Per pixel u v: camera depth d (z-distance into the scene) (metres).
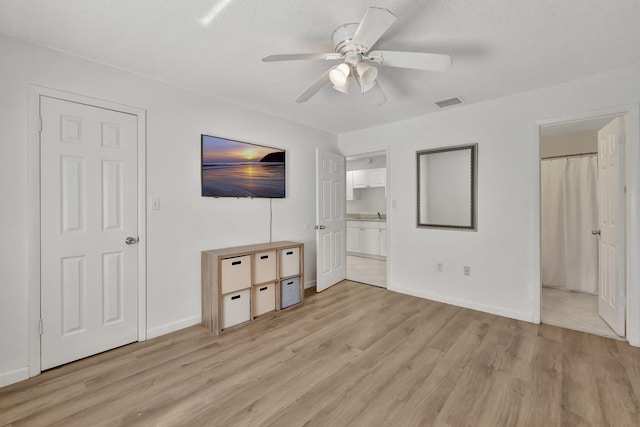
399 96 2.83
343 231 4.31
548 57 2.10
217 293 2.55
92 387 1.80
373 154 4.16
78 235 2.10
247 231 3.19
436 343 2.35
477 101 2.98
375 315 2.96
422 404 1.63
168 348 2.29
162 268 2.54
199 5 1.55
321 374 1.93
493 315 2.93
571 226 3.72
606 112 2.36
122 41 1.90
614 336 2.45
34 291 1.92
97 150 2.17
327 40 1.90
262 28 1.76
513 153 2.82
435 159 3.35
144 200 2.41
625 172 2.34
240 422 1.51
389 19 1.37
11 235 1.84
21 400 1.67
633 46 1.95
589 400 1.65
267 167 3.36
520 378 1.87
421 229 3.49
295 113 3.37
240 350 2.26
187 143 2.68
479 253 3.05
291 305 3.21
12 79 1.83
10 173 1.83
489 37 1.84
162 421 1.51
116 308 2.29
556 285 3.83
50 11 1.58
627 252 2.32
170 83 2.55
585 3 1.53
